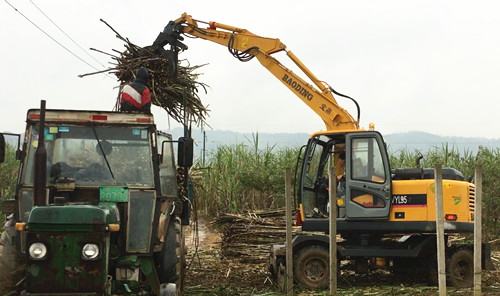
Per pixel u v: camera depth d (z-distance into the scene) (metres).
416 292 9.56
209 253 13.54
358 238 10.65
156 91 11.23
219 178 18.66
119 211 7.39
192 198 11.88
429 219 10.07
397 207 10.19
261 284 10.70
